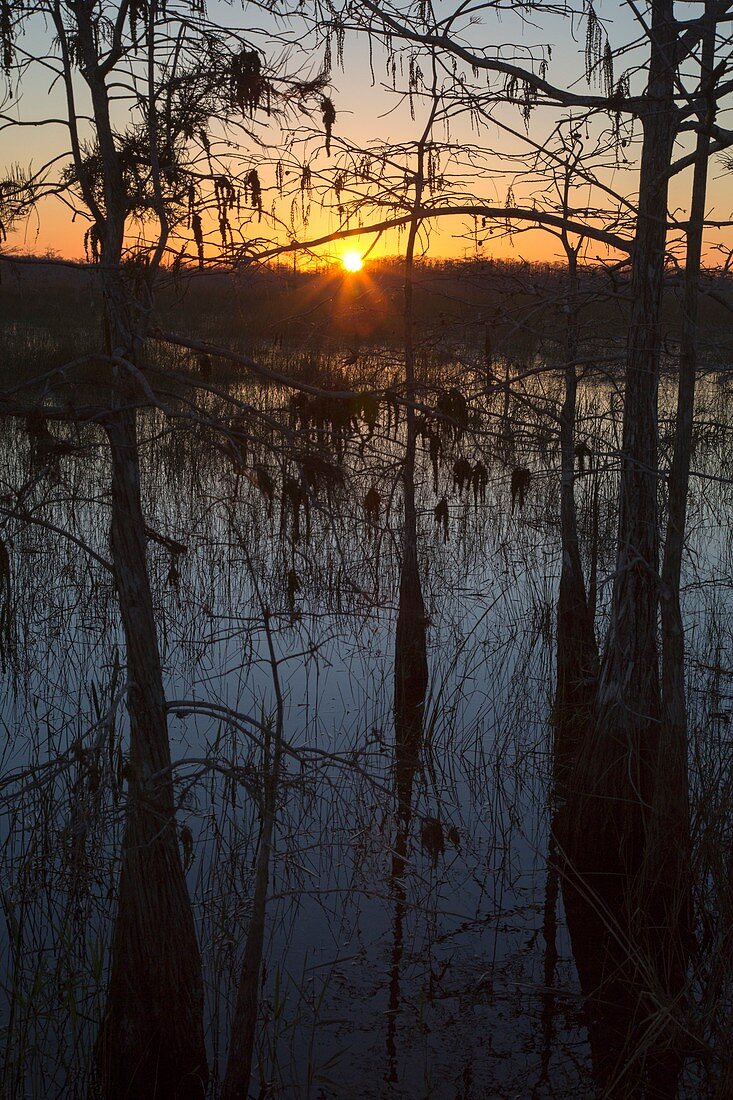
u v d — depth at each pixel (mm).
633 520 5176
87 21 3225
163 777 3432
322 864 5172
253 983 3395
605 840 5168
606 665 5367
